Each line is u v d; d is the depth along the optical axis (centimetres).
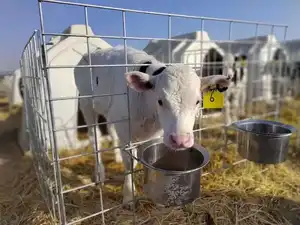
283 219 237
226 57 589
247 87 695
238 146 286
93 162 366
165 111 184
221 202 255
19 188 295
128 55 266
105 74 289
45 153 212
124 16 196
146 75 201
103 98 297
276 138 249
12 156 383
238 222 229
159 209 241
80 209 241
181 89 181
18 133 463
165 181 182
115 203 253
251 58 756
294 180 307
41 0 152
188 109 180
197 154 216
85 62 335
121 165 357
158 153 229
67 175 321
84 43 420
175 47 597
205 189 280
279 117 578
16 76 655
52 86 404
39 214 233
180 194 187
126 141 255
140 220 225
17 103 662
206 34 631
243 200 263
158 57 554
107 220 225
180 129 172
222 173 315
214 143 422
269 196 271
